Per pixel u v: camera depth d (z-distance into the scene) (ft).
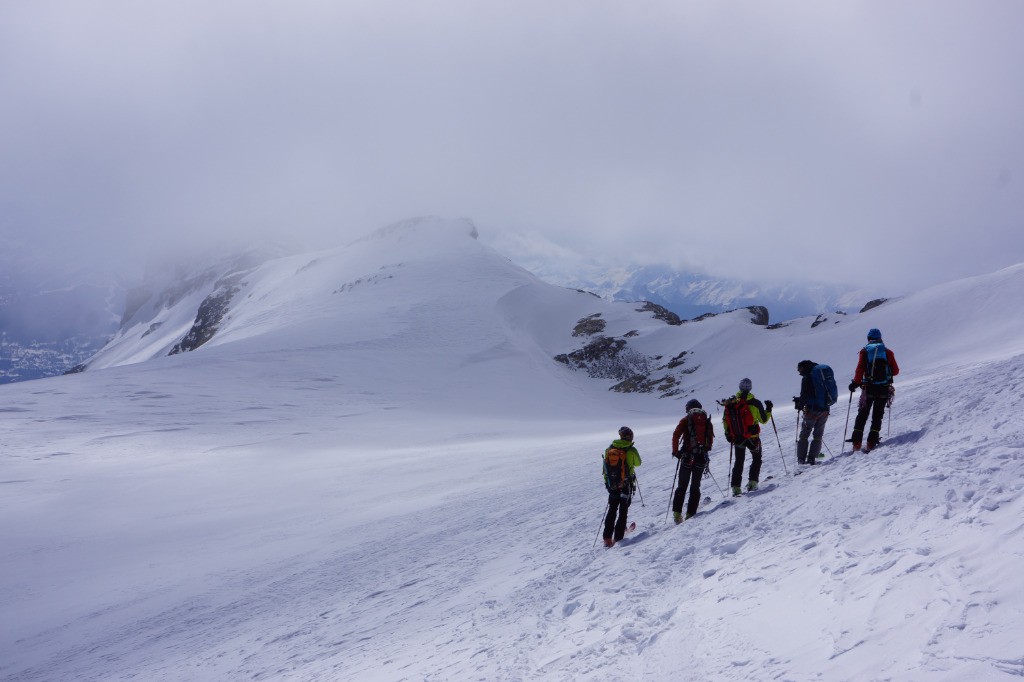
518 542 41.34
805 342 264.52
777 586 16.79
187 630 43.06
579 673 16.44
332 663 26.71
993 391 28.86
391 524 64.54
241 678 28.86
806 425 33.73
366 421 189.67
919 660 10.45
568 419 211.82
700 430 31.55
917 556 14.47
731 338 298.97
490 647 21.76
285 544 66.18
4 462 132.57
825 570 16.22
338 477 108.68
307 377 242.37
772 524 22.81
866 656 11.48
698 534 26.13
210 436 163.63
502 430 173.47
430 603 32.50
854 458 29.45
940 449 24.31
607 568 26.61
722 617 16.44
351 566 49.32
